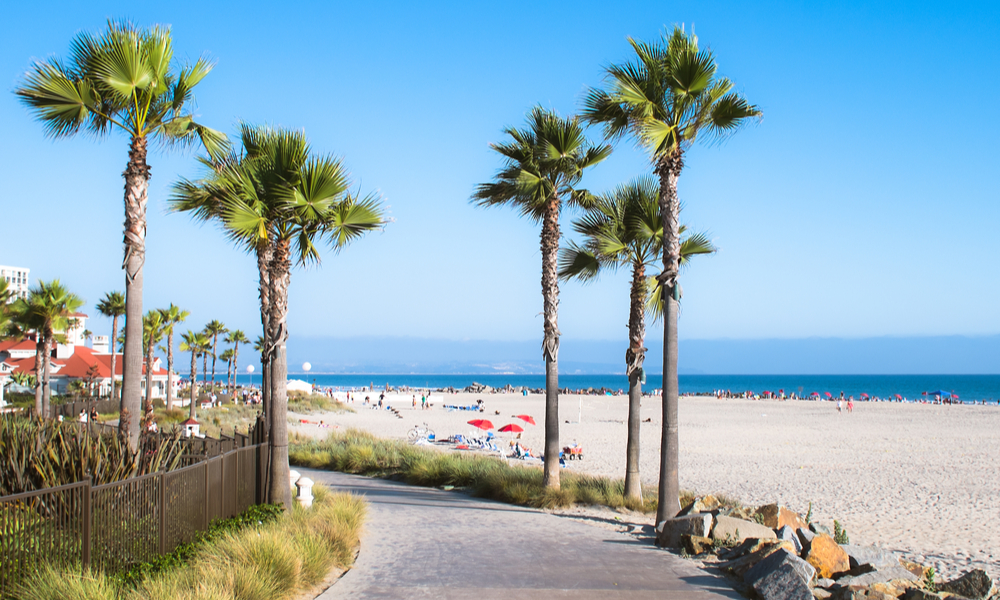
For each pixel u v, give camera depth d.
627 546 9.63
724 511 10.30
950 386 181.50
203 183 11.42
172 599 5.75
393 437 36.38
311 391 70.62
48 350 30.44
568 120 14.62
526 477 15.96
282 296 11.06
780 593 6.95
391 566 8.38
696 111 11.64
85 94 10.87
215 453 11.59
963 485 19.66
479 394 112.12
